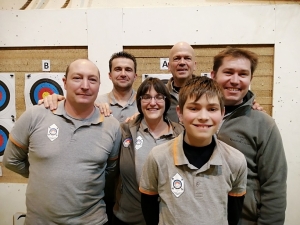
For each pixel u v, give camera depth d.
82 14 1.75
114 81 1.58
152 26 1.71
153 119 1.15
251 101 1.00
